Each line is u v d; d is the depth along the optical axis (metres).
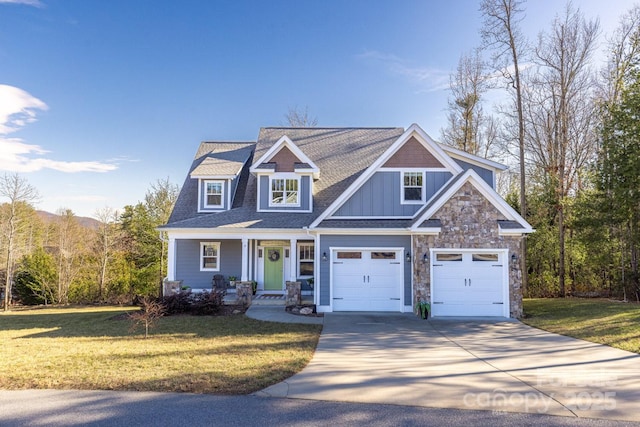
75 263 28.12
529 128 25.25
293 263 15.96
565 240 23.39
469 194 13.76
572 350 8.56
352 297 14.52
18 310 23.36
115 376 6.36
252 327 11.41
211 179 18.30
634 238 17.70
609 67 22.67
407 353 8.31
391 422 4.62
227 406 5.09
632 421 4.70
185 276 18.02
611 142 17.36
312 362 7.45
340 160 19.80
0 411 4.88
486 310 13.48
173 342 9.38
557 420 4.71
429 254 13.68
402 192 15.55
